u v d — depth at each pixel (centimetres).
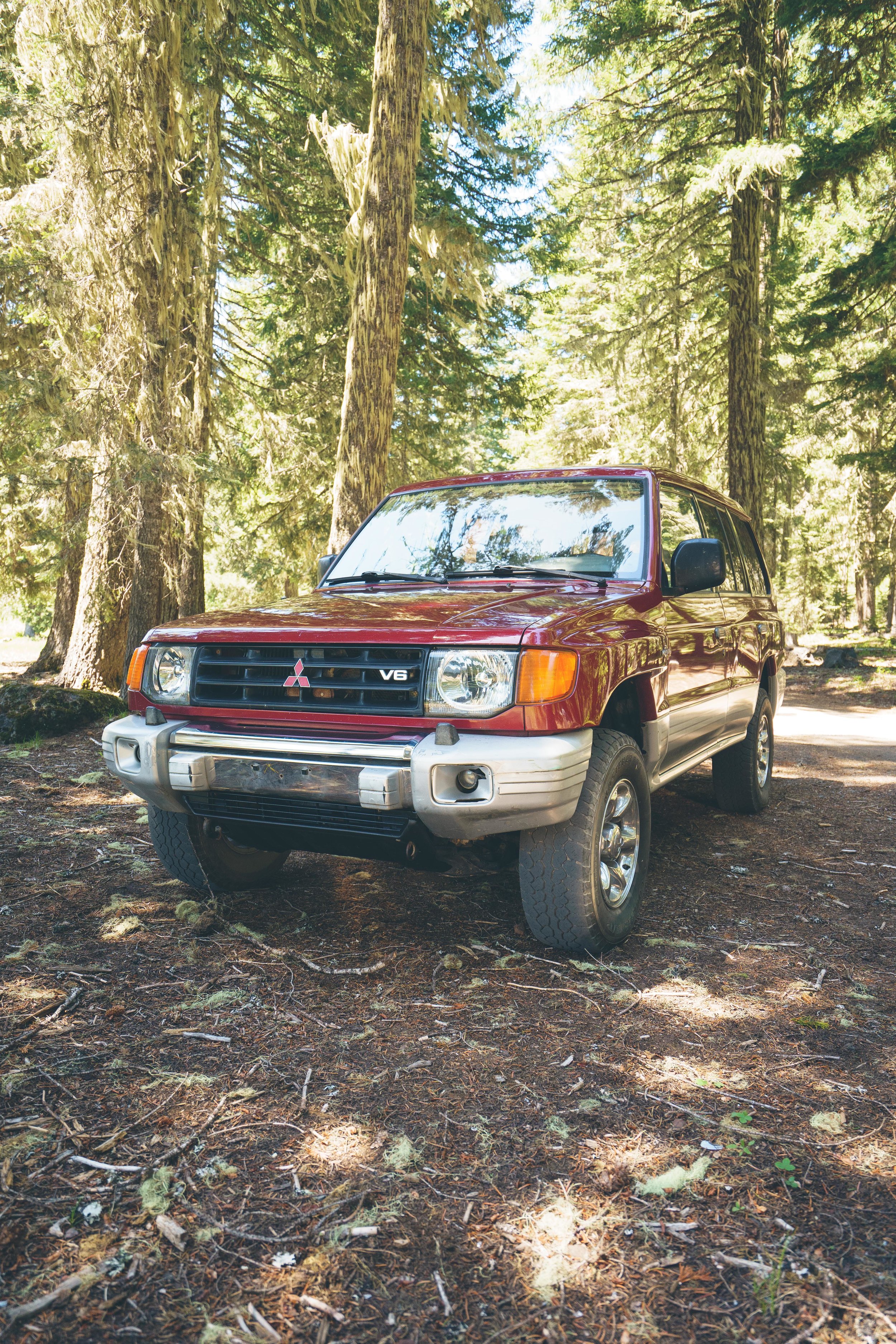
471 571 414
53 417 878
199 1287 179
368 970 328
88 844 496
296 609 365
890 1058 275
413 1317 172
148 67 899
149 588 908
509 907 400
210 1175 212
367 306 808
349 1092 249
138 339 927
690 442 2203
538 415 1764
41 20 832
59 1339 165
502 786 289
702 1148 226
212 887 407
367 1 1145
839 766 821
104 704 902
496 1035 283
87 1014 293
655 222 1656
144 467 852
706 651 460
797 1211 203
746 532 624
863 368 1507
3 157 977
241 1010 297
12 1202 201
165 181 934
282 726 331
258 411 1430
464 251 1107
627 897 358
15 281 937
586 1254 189
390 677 311
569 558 413
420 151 1407
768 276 1585
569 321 2520
